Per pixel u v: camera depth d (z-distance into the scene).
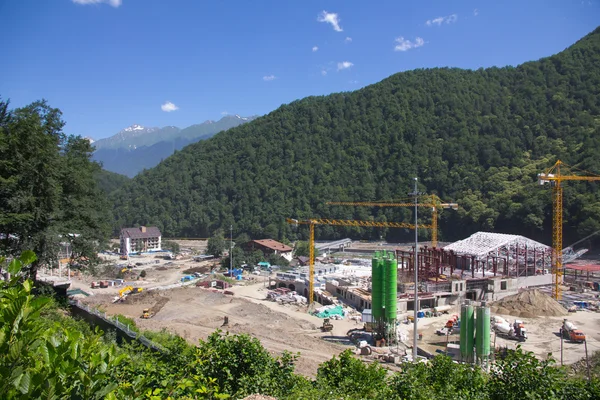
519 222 182.62
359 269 139.12
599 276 126.88
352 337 68.38
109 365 8.62
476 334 51.97
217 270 139.12
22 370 7.17
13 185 42.47
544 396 17.47
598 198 167.62
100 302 90.00
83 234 51.47
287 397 18.16
